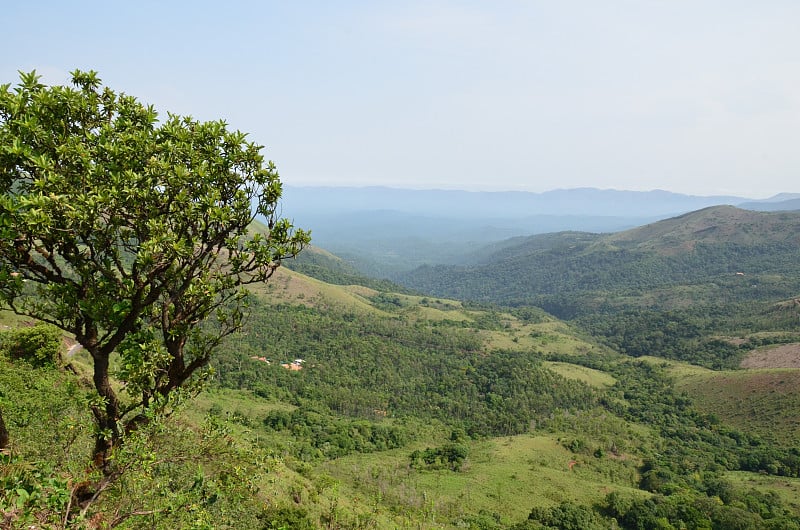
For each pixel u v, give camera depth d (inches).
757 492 3191.4
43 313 356.2
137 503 304.5
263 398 3993.6
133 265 355.3
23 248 324.2
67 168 334.3
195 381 414.0
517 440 4188.0
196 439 354.9
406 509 2262.6
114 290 367.6
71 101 356.8
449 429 4466.0
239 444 377.7
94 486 345.1
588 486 3230.8
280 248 412.5
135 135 362.9
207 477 341.7
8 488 263.0
